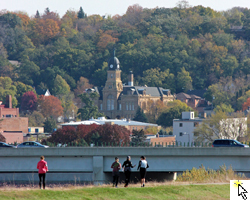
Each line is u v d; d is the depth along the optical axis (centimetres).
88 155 17038
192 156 16862
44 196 9744
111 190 10400
